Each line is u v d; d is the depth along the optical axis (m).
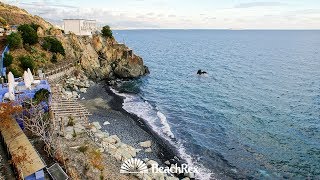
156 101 71.25
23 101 36.88
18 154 27.02
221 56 170.12
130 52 91.38
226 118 60.38
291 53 191.38
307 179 37.91
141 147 43.53
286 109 66.56
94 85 78.00
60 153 31.73
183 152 43.78
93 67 84.94
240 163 41.50
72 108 44.50
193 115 62.03
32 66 61.53
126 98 70.69
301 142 49.03
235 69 121.81
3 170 27.52
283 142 48.97
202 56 169.12
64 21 90.44
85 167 31.30
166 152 42.97
